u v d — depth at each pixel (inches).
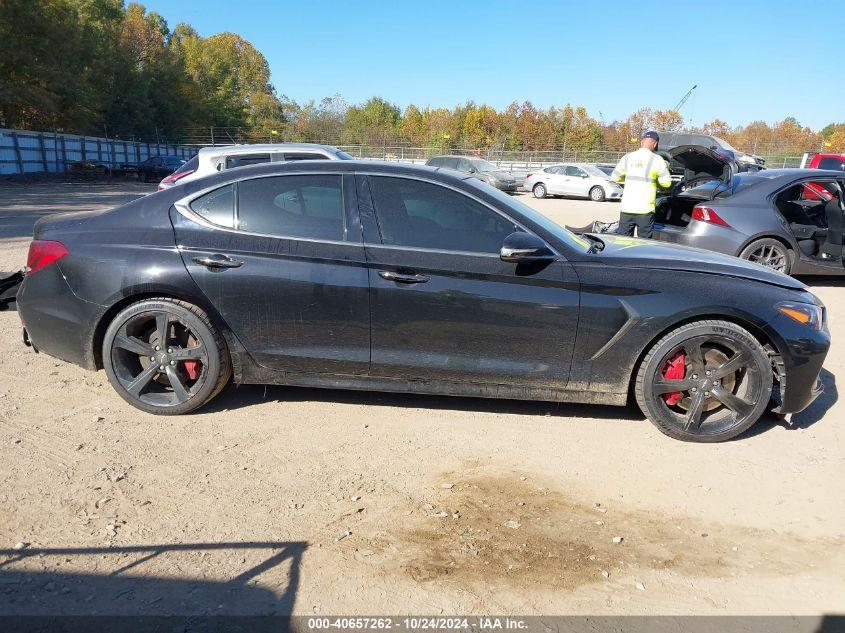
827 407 171.5
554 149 2070.6
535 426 155.5
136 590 94.7
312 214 150.0
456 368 148.1
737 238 293.0
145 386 154.7
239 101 2970.0
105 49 1936.5
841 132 2042.3
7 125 1556.3
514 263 144.3
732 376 150.1
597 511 120.3
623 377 147.2
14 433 143.4
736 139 2112.5
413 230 148.0
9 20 1432.1
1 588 94.0
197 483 125.4
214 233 149.9
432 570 101.7
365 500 121.5
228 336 150.3
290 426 151.6
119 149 1660.9
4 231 476.4
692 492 128.0
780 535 114.4
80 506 116.3
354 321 147.0
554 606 94.5
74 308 152.7
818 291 314.3
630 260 148.3
